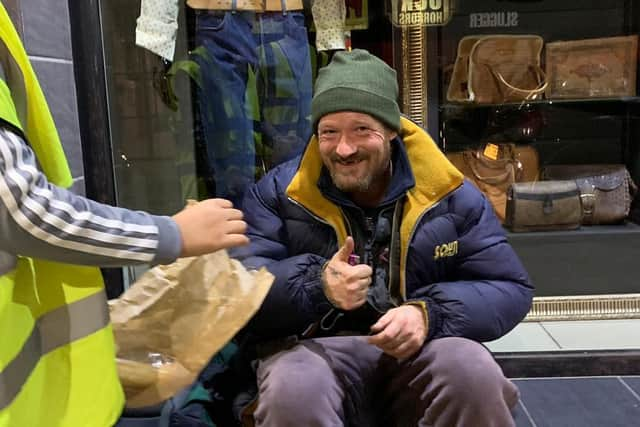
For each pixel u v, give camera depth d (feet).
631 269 6.51
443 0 6.19
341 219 3.98
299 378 3.48
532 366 5.66
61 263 2.43
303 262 3.75
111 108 4.91
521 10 6.80
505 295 3.89
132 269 4.86
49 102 4.19
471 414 3.45
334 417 3.46
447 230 3.98
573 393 5.37
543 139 7.07
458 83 6.61
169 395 3.19
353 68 3.72
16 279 2.41
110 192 4.80
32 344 2.44
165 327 3.26
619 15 6.89
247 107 5.66
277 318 3.70
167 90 5.62
